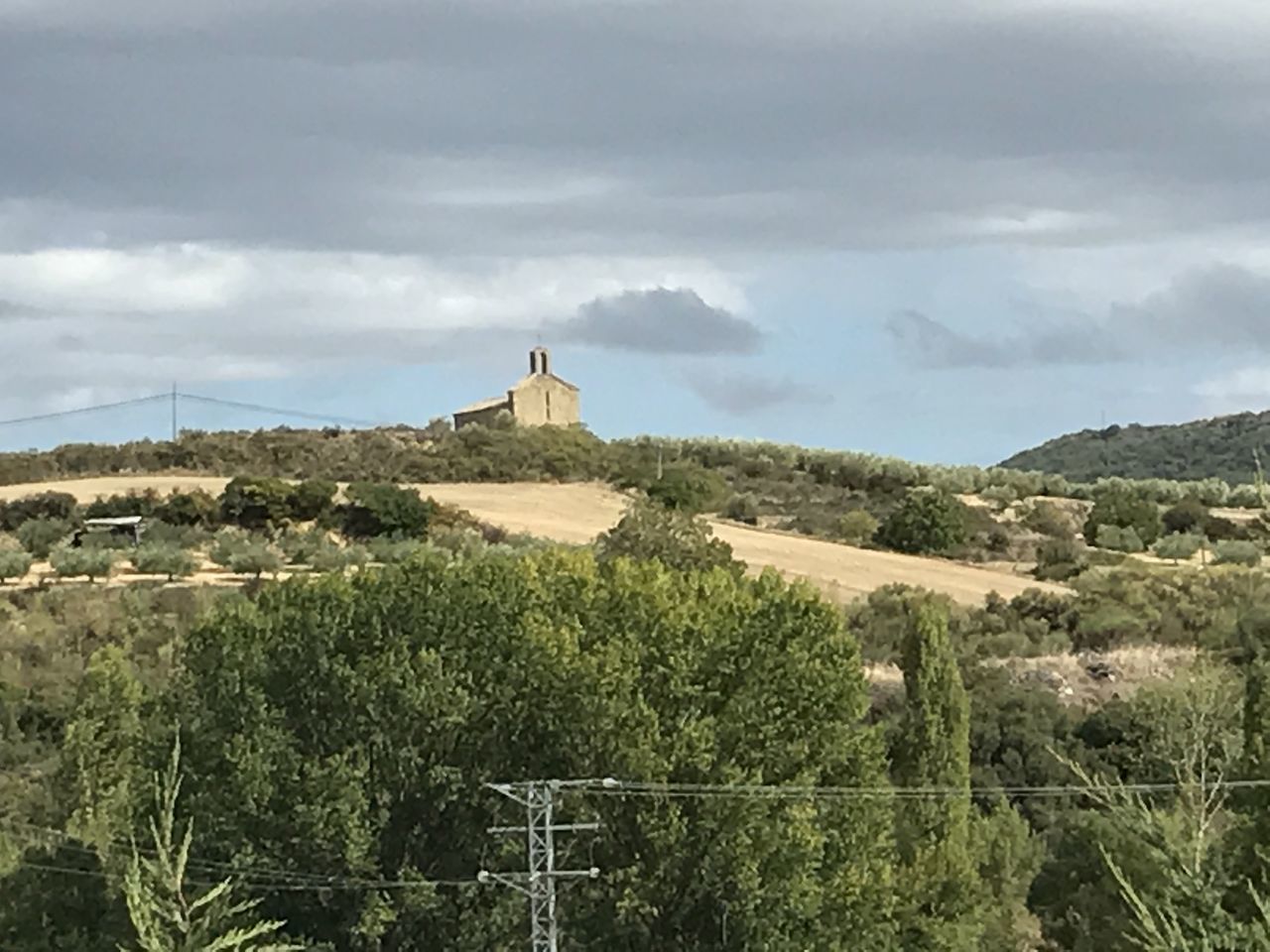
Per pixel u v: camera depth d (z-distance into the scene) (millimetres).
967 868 55844
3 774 70688
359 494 112000
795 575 103188
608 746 53469
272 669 55562
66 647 82438
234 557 98188
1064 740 76000
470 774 55094
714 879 52406
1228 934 24766
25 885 54438
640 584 57219
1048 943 61250
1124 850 42094
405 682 54219
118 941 50469
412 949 53938
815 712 54906
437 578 57250
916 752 61500
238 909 30109
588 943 53594
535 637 54406
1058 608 95750
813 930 52219
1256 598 94625
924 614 62219
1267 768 37094
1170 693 62531
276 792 53156
